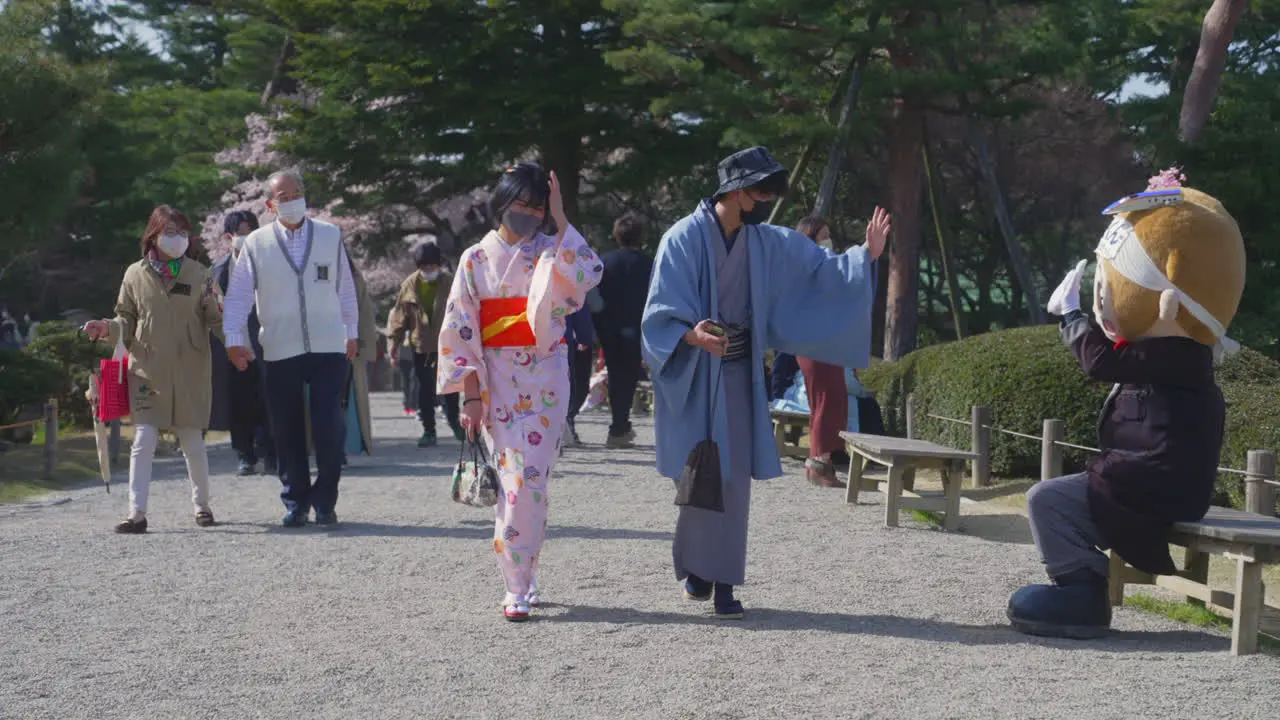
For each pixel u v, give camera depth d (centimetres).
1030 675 438
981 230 2605
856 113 1714
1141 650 480
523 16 2498
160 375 761
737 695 410
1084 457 990
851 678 432
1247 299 1920
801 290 536
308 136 2802
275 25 3669
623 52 1816
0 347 1405
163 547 698
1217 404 493
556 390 534
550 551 683
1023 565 657
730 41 1734
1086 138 2466
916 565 652
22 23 1311
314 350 765
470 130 2756
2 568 635
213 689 420
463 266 536
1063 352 1016
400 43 2619
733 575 522
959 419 1060
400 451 1314
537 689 418
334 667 446
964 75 1662
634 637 489
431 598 562
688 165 2695
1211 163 1947
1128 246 486
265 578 608
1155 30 2250
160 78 4350
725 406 520
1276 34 2623
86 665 451
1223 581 647
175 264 771
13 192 1272
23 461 1185
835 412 977
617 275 1275
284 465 773
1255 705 402
